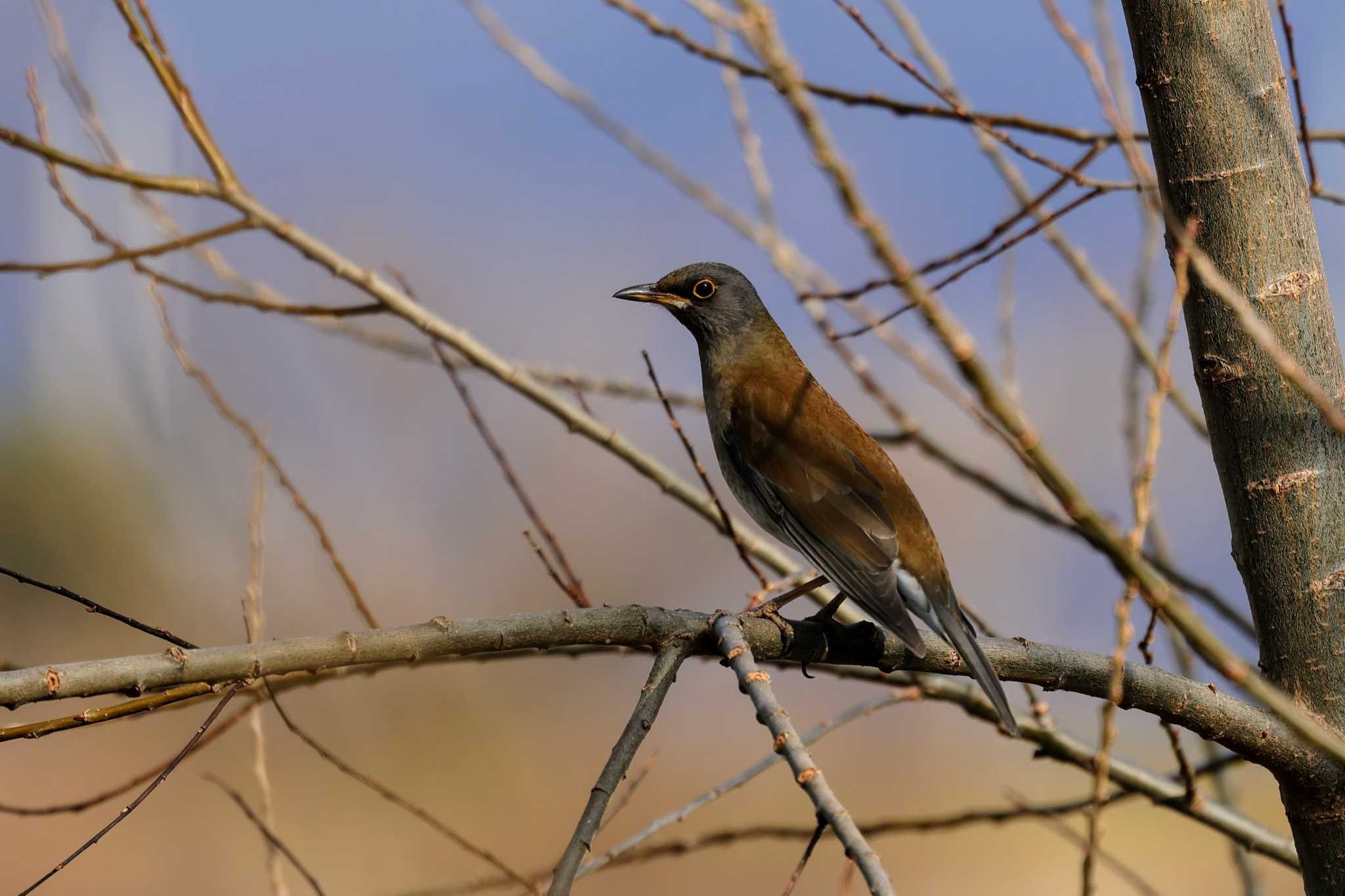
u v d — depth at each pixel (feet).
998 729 30.94
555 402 33.19
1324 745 18.52
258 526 31.01
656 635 24.73
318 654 22.45
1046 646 26.81
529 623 23.99
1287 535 24.89
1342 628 24.72
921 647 29.14
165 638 22.27
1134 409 30.17
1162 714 25.07
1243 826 29.86
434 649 23.22
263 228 30.58
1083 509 17.81
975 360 16.63
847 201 16.19
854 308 20.57
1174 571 30.73
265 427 43.60
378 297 31.68
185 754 21.93
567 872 20.04
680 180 27.40
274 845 30.04
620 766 21.95
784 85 16.74
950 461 30.89
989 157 27.48
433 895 32.83
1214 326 25.23
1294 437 24.81
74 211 31.99
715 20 17.83
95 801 27.20
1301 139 28.17
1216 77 25.00
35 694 20.59
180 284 31.12
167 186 29.25
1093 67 22.02
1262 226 24.89
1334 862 24.86
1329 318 25.14
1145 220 30.45
